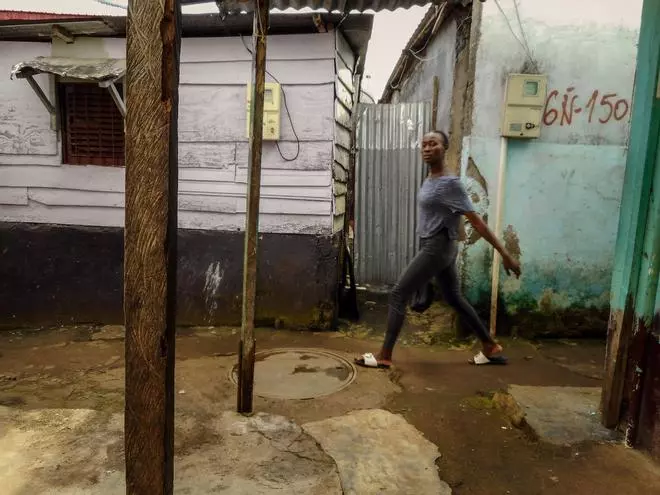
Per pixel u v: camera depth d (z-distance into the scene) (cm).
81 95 455
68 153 462
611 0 409
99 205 462
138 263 117
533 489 223
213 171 455
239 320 466
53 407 299
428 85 640
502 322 445
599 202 431
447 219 344
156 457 124
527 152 425
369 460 241
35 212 467
